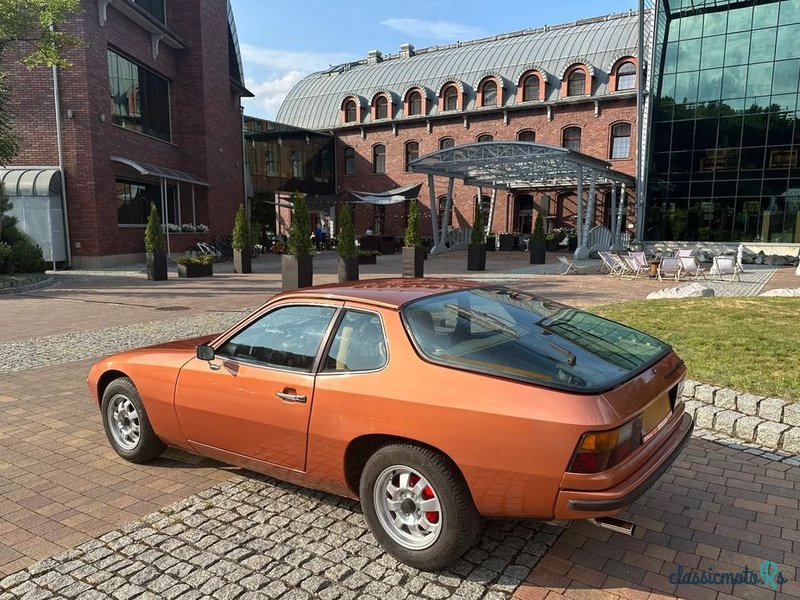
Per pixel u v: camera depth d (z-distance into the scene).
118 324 10.40
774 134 27.06
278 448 3.54
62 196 21.47
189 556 3.21
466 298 3.63
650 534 3.42
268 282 17.44
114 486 4.11
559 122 34.75
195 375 3.91
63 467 4.43
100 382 4.70
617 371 3.03
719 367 5.98
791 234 26.97
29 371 7.22
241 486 4.09
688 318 8.59
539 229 23.50
